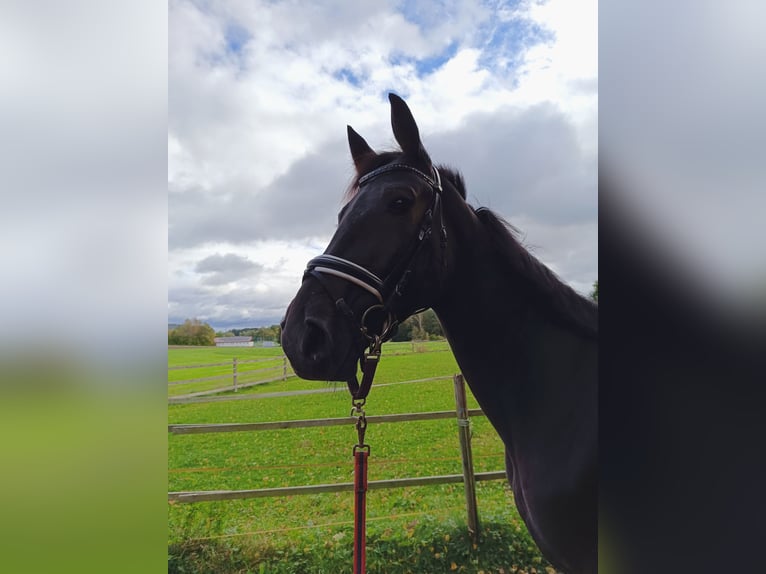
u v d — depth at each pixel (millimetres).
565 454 1298
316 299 1193
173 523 3025
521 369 1398
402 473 4043
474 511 2838
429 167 1374
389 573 2592
